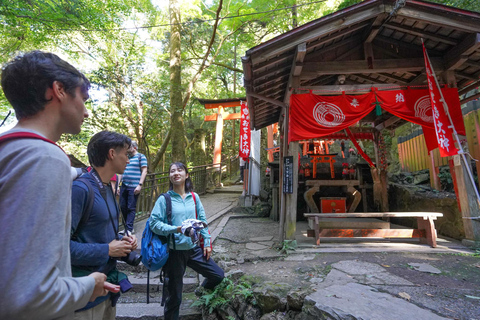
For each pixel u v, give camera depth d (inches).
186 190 115.3
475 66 197.5
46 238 29.7
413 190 268.2
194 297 145.5
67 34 343.9
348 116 188.7
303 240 203.5
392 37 206.8
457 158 180.1
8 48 289.3
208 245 113.0
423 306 94.4
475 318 86.1
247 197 336.5
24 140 33.3
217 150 486.0
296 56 179.5
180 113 379.6
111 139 64.3
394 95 191.0
